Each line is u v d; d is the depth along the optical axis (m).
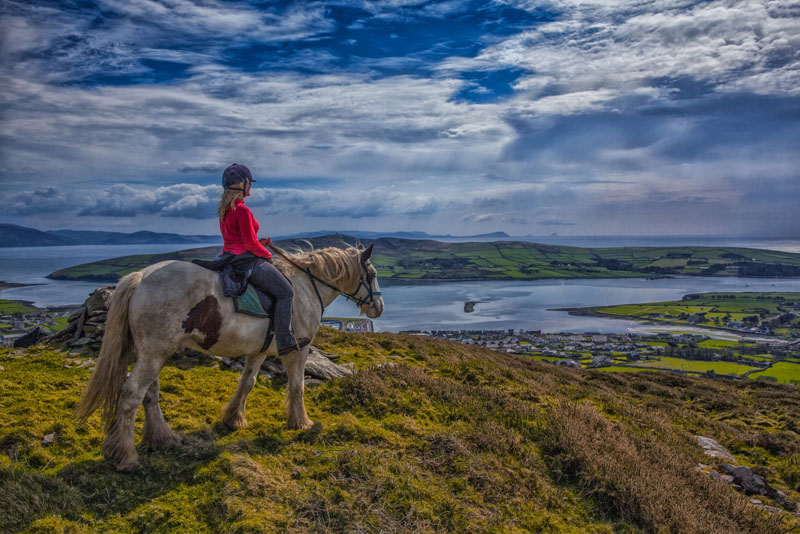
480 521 4.73
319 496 4.58
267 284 5.42
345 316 65.75
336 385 7.95
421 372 9.23
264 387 8.09
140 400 4.64
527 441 6.80
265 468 4.95
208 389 7.38
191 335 4.82
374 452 5.48
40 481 4.23
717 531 5.55
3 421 5.24
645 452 7.62
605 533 5.17
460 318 91.31
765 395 17.03
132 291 4.62
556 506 5.46
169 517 4.10
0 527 3.64
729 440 10.56
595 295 140.00
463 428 6.75
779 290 160.88
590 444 6.89
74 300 95.19
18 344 9.59
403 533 4.32
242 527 3.99
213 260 5.34
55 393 6.46
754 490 7.71
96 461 4.79
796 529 6.35
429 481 5.20
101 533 3.84
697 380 18.73
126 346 4.66
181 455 5.05
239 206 5.29
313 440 5.76
